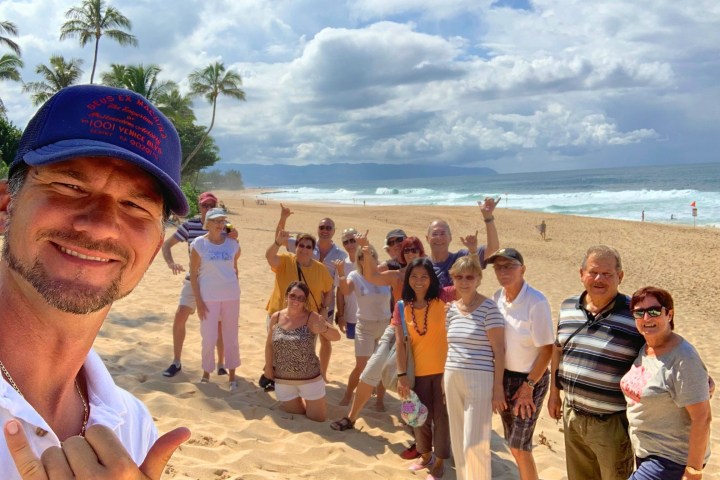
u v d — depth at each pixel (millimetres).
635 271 18812
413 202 69812
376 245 22766
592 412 3523
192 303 6070
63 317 933
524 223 35156
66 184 922
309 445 4727
